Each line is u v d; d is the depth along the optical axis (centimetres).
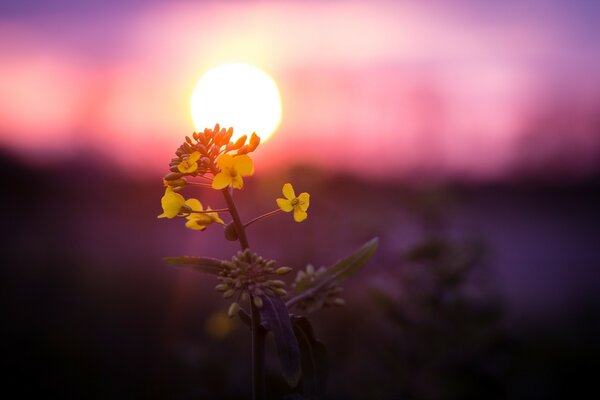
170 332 112
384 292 73
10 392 90
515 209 366
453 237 81
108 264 166
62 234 217
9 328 112
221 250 193
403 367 75
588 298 160
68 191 275
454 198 91
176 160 39
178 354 91
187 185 39
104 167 270
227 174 38
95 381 92
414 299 75
